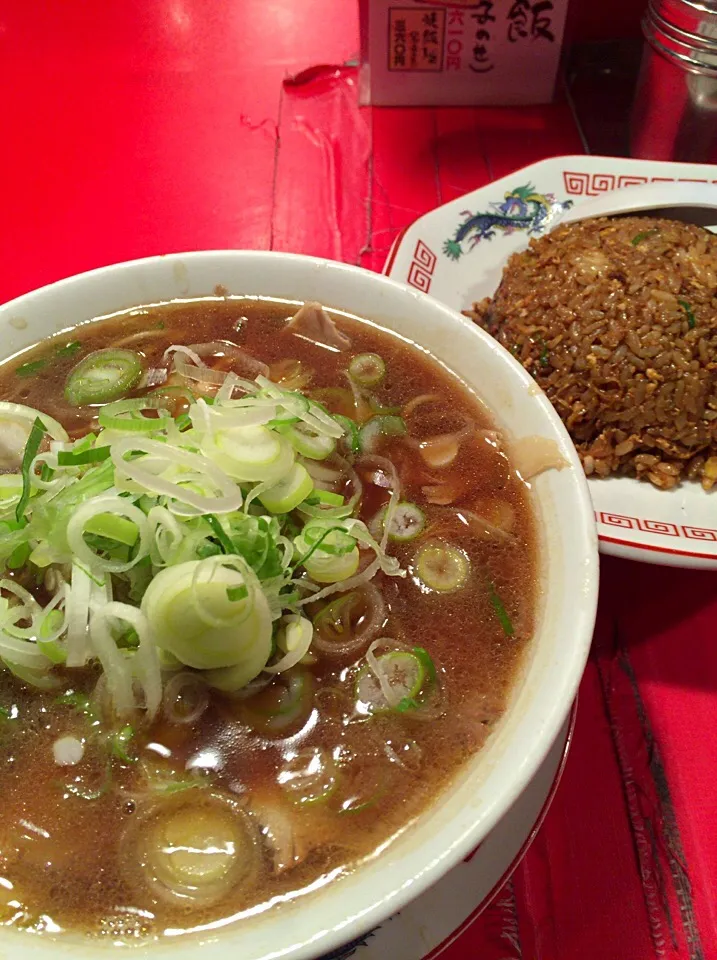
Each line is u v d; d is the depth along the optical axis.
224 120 0.50
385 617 0.24
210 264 0.30
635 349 0.34
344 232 0.45
